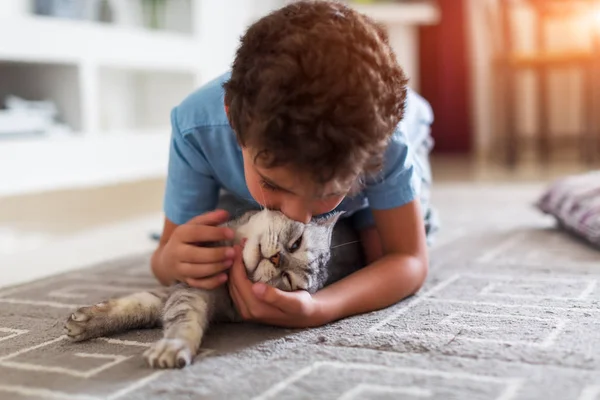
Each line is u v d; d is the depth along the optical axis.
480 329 0.90
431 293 1.12
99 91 2.56
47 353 0.86
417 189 1.08
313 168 0.74
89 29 2.27
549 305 1.03
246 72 0.78
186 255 0.91
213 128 1.06
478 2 3.97
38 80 2.31
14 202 2.55
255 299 0.88
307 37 0.76
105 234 1.90
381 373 0.75
